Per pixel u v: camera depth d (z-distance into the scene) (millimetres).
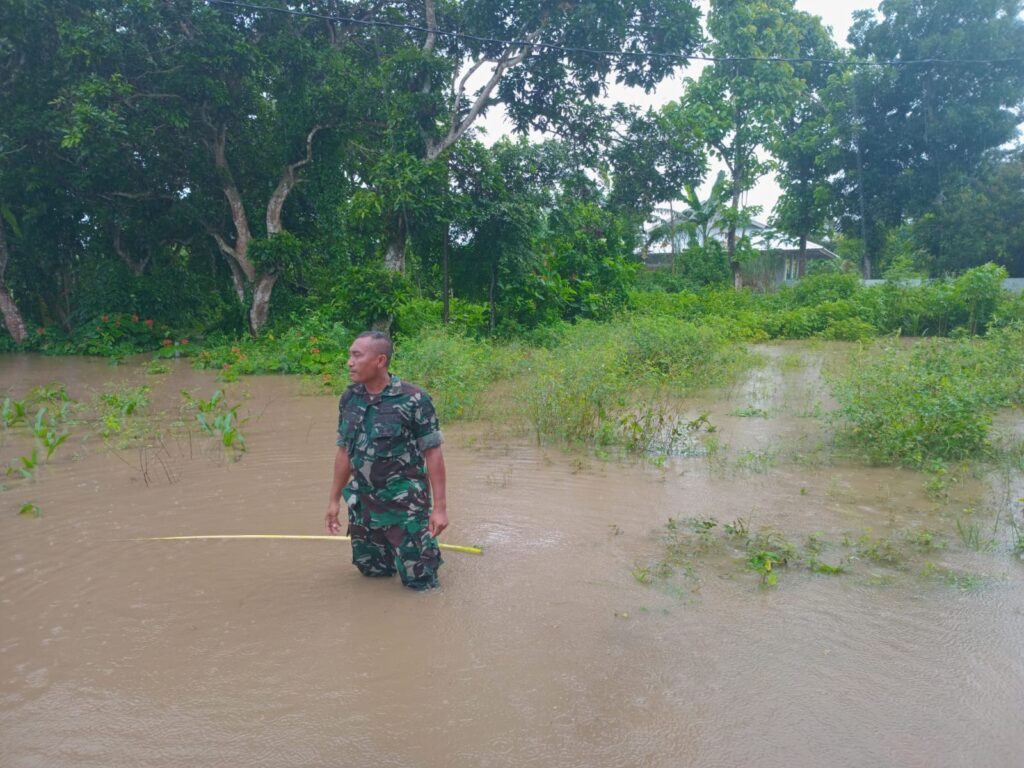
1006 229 28141
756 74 32000
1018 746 2748
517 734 2812
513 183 18781
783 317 23062
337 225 20172
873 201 32375
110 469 6828
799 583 4184
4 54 16734
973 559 4551
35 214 19094
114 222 20562
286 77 17578
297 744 2762
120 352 17766
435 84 17453
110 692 3109
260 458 7215
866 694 3078
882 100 30828
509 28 18422
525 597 3990
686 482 6328
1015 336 11719
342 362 14156
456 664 3303
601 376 9516
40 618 3789
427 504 4121
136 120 16703
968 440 7098
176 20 16109
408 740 2781
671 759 2672
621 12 17281
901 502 5734
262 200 19984
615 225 23375
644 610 3834
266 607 3885
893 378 7836
